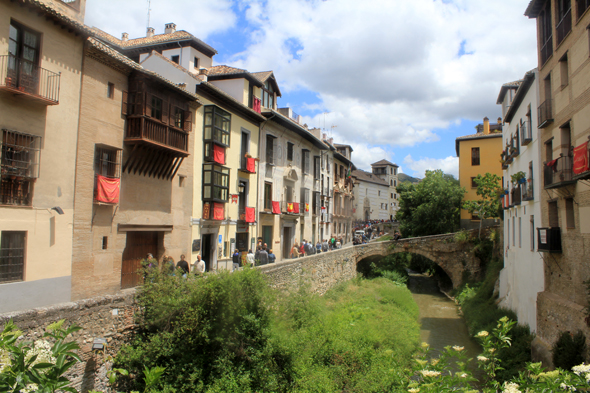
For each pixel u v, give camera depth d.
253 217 24.61
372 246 34.72
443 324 24.08
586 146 11.86
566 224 13.95
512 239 22.06
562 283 14.15
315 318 16.41
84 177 12.68
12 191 10.61
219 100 21.39
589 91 12.31
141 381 10.66
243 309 12.08
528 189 17.75
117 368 10.23
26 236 10.83
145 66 20.33
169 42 25.36
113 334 10.52
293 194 32.12
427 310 27.84
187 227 18.23
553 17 15.22
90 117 12.98
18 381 4.30
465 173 41.41
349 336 16.02
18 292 10.53
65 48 12.14
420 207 42.28
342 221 48.44
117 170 14.06
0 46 10.32
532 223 17.69
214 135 20.08
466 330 22.81
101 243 13.45
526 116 19.02
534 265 17.09
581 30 12.91
